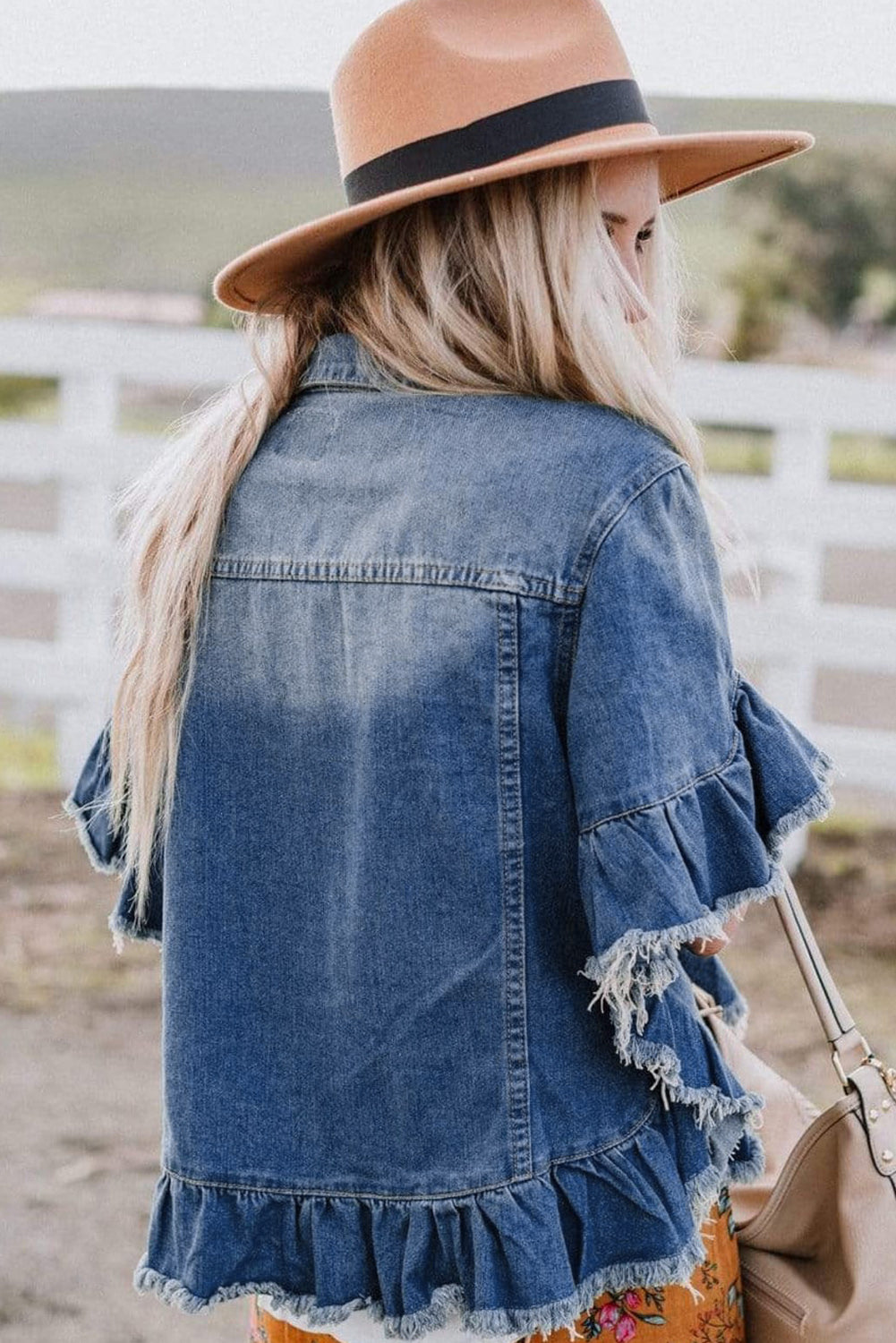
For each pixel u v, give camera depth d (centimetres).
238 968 137
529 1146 127
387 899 128
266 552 137
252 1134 136
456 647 125
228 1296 136
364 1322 135
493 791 125
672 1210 130
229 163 1997
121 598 152
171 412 1351
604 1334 138
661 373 144
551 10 135
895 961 434
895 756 464
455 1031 128
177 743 141
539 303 128
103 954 454
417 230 133
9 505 1302
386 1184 131
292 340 145
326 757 132
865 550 1178
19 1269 282
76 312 1677
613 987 119
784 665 479
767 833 126
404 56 134
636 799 118
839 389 475
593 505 122
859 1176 143
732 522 139
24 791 574
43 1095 360
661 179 164
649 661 120
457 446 128
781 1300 147
